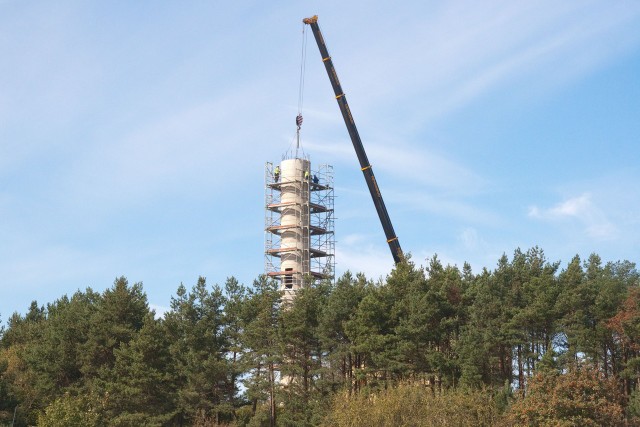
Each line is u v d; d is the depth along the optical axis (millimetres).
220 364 74938
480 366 68688
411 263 82375
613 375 67375
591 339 70062
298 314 76375
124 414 73375
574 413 54500
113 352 78375
